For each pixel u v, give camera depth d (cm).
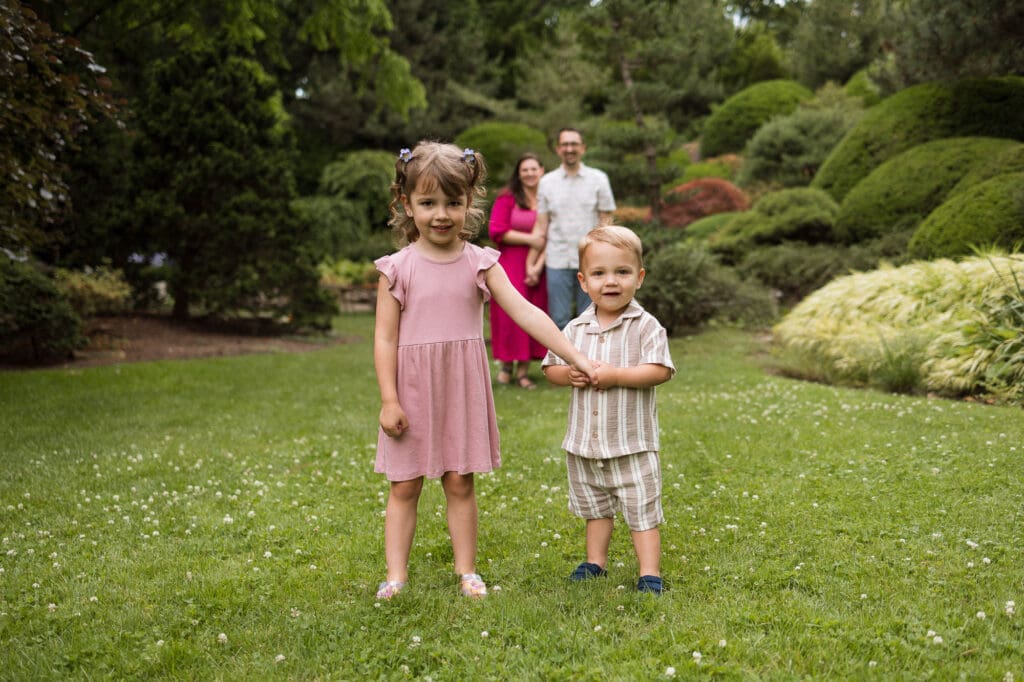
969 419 507
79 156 1091
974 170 1031
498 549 321
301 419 605
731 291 1141
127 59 1360
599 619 242
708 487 397
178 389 736
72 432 555
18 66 531
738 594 260
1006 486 368
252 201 1145
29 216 659
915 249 946
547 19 3158
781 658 214
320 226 2058
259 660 226
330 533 346
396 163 278
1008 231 845
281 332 1238
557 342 271
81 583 288
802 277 1198
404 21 2764
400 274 270
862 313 804
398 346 272
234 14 1160
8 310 823
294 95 2789
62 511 380
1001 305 661
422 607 256
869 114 1331
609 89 1583
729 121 2534
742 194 1972
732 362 845
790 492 378
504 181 2056
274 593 275
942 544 300
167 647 232
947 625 230
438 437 271
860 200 1199
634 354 276
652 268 1070
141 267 1227
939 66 1148
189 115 1123
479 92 2906
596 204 705
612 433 272
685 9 1641
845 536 316
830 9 1956
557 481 424
